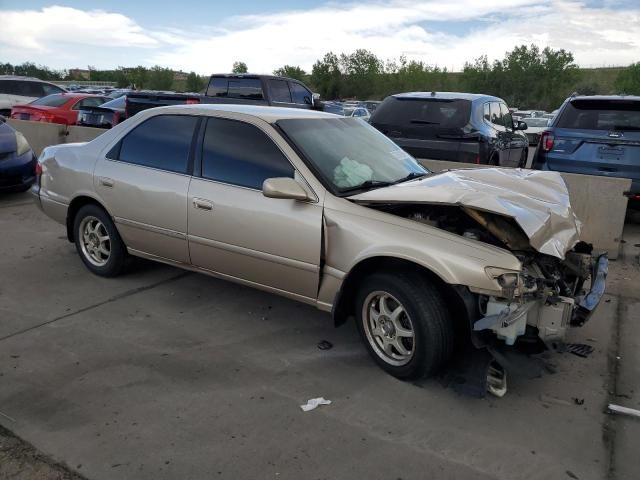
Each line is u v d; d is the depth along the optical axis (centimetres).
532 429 312
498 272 316
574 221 395
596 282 383
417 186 374
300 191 368
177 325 433
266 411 323
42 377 354
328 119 454
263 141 407
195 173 434
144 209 461
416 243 335
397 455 288
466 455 289
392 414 323
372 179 407
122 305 467
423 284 336
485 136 793
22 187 855
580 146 755
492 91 6856
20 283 511
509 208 333
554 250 328
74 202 519
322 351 397
